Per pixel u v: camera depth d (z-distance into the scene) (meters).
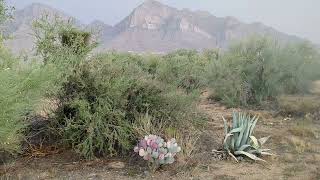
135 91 7.49
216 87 14.20
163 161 6.32
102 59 7.64
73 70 7.18
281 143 8.54
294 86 15.07
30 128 7.33
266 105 13.48
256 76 14.19
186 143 7.06
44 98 6.96
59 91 6.88
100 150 6.87
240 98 13.56
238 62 14.58
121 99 7.11
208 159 7.03
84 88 7.09
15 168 6.30
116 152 6.93
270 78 14.09
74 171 6.30
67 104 7.06
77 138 7.04
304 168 6.78
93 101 7.07
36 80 5.48
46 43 7.82
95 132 6.90
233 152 7.32
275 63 14.27
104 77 7.15
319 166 6.91
